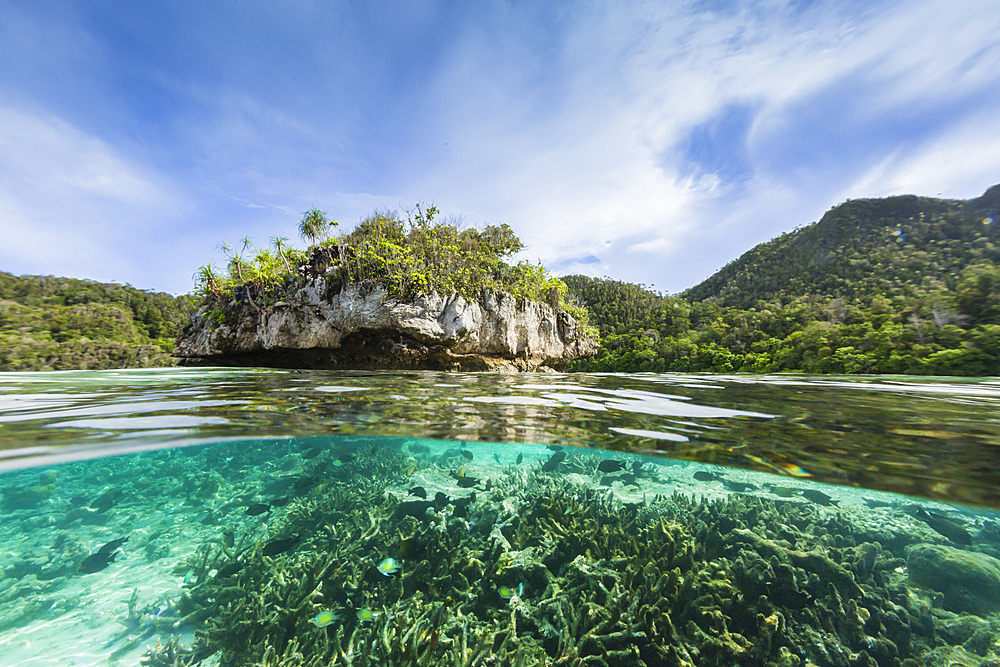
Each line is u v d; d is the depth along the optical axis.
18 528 6.32
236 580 5.01
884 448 3.79
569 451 5.18
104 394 6.86
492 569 5.11
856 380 14.50
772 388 9.63
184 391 7.42
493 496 7.44
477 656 3.83
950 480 3.12
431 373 16.14
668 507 7.18
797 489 5.02
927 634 4.92
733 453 3.91
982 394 8.30
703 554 5.71
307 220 21.95
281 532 6.40
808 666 4.33
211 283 21.92
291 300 19.83
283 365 21.17
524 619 4.53
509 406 6.09
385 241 20.19
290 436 4.76
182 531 6.65
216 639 4.09
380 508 6.80
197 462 6.51
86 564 4.16
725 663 4.28
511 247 27.30
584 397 7.32
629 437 4.27
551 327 26.17
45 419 4.61
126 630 4.34
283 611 4.41
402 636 4.09
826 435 4.27
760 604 4.89
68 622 4.47
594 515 6.69
